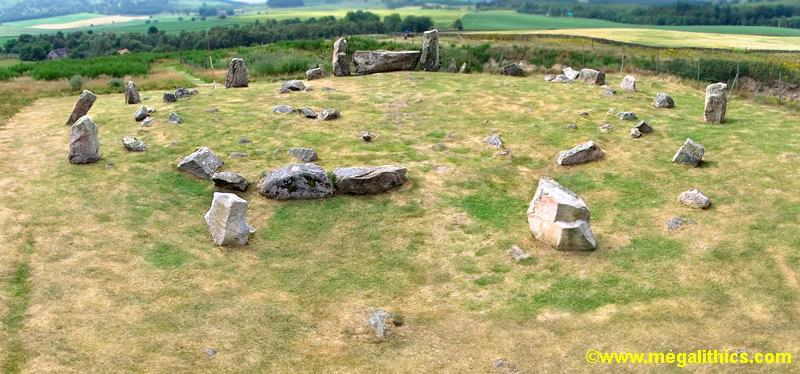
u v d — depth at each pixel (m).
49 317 9.84
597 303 10.70
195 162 15.98
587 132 20.11
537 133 20.06
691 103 24.86
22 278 10.95
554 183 13.67
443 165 17.19
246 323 10.13
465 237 13.31
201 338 9.61
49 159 17.09
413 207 14.66
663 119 21.78
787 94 30.69
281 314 10.48
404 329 10.14
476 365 9.16
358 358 9.38
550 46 41.84
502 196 15.37
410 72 32.81
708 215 13.84
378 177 15.22
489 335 9.92
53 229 12.83
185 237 12.99
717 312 10.26
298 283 11.55
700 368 8.85
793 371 8.71
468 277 11.77
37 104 25.98
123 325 9.77
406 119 21.69
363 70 32.75
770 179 15.59
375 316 10.23
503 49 40.53
